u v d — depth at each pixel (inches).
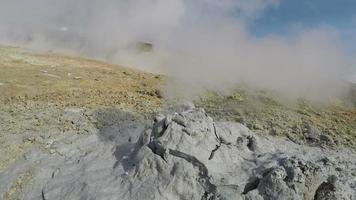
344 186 407.8
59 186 429.1
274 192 381.7
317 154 532.1
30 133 543.5
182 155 418.9
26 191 430.3
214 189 393.7
